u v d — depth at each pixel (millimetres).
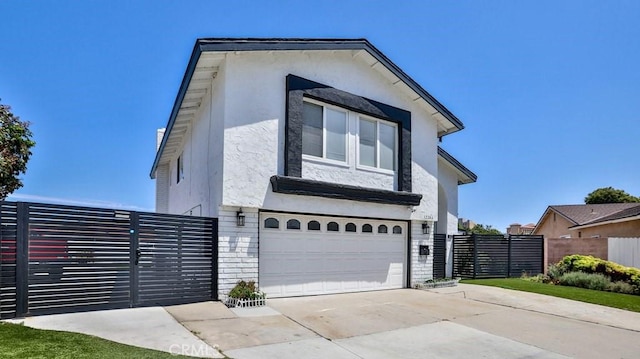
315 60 10961
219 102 9852
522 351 6570
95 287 7746
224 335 6613
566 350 6723
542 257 18156
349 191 11086
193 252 9000
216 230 9367
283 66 10391
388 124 12594
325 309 9055
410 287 12758
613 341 7387
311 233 10867
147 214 8461
